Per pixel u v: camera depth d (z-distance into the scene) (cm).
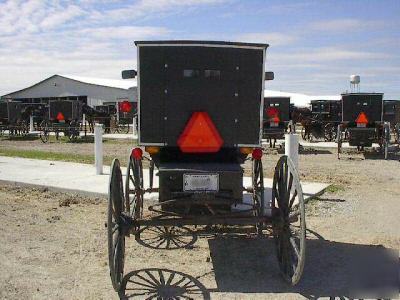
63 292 490
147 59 557
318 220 777
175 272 546
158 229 701
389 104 2327
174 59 556
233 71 560
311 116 2661
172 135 566
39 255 601
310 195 933
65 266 563
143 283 513
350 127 1736
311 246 642
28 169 1266
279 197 546
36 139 2761
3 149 2064
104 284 511
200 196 515
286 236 515
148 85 561
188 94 561
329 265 570
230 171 517
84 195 950
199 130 564
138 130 568
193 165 550
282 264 530
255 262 580
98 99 5678
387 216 805
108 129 3247
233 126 568
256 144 571
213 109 564
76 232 702
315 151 1969
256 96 566
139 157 584
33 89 6094
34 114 3416
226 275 538
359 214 819
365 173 1309
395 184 1123
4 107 2914
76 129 2630
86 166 1340
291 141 880
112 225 482
